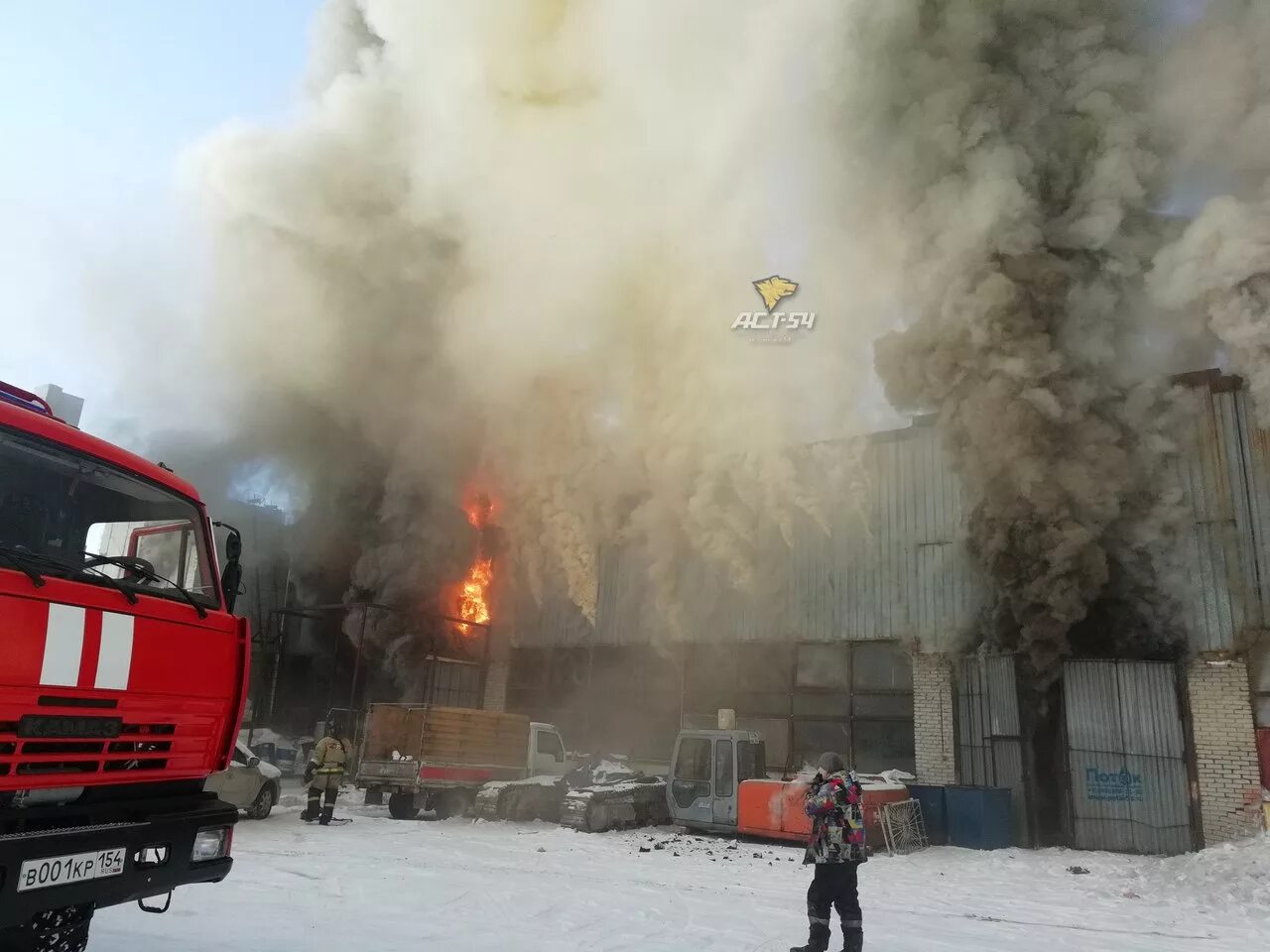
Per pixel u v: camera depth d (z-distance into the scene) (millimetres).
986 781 14477
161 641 4359
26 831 3566
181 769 4508
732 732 13828
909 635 16047
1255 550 13070
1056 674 13961
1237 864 9766
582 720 20578
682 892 8656
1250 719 12688
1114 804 13234
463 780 15602
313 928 6227
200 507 5066
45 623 3725
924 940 6828
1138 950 6738
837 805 5875
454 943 5961
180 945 5469
